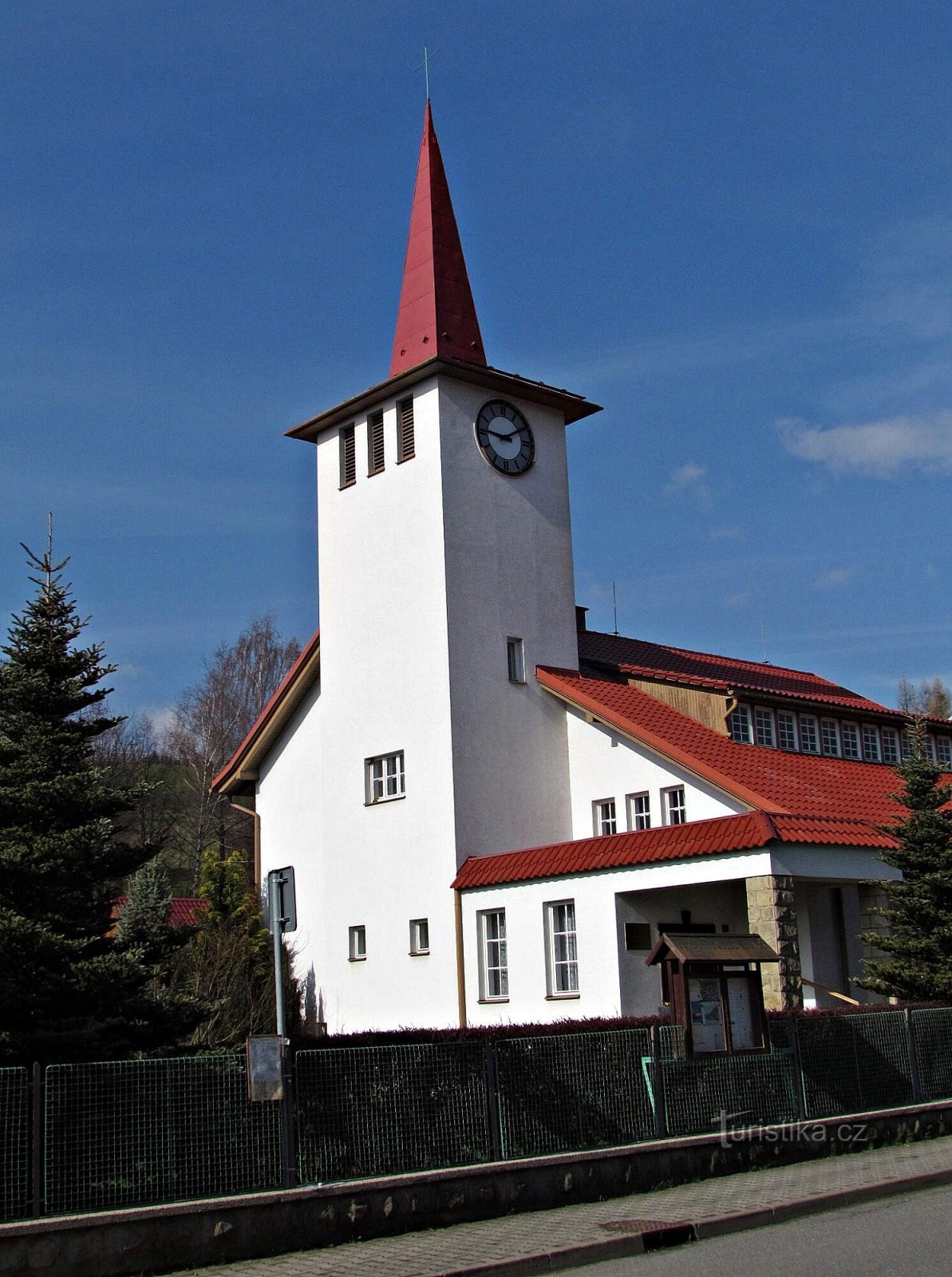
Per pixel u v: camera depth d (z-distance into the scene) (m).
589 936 25.19
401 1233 13.11
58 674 19.02
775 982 22.39
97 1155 11.95
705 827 24.03
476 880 27.56
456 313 32.03
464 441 30.53
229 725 62.72
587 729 30.25
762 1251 12.08
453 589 29.52
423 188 33.12
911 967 22.98
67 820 18.38
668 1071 16.19
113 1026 17.53
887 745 34.75
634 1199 14.68
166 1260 11.63
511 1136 14.61
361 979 30.17
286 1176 12.90
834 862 24.03
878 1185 14.71
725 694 30.00
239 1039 30.08
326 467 33.16
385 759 30.64
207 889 35.22
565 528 32.50
